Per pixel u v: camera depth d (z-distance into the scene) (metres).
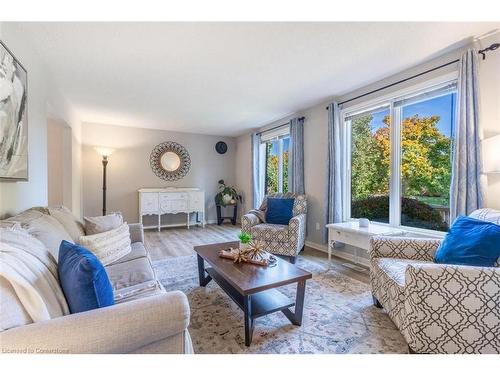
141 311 0.86
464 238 1.55
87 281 0.93
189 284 2.43
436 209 2.50
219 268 1.85
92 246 1.79
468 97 2.02
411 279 1.36
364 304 2.05
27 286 0.80
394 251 1.94
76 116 4.17
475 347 1.27
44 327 0.74
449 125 2.39
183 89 3.14
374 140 3.14
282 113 4.25
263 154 5.47
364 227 2.65
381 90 2.89
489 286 1.26
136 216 5.28
